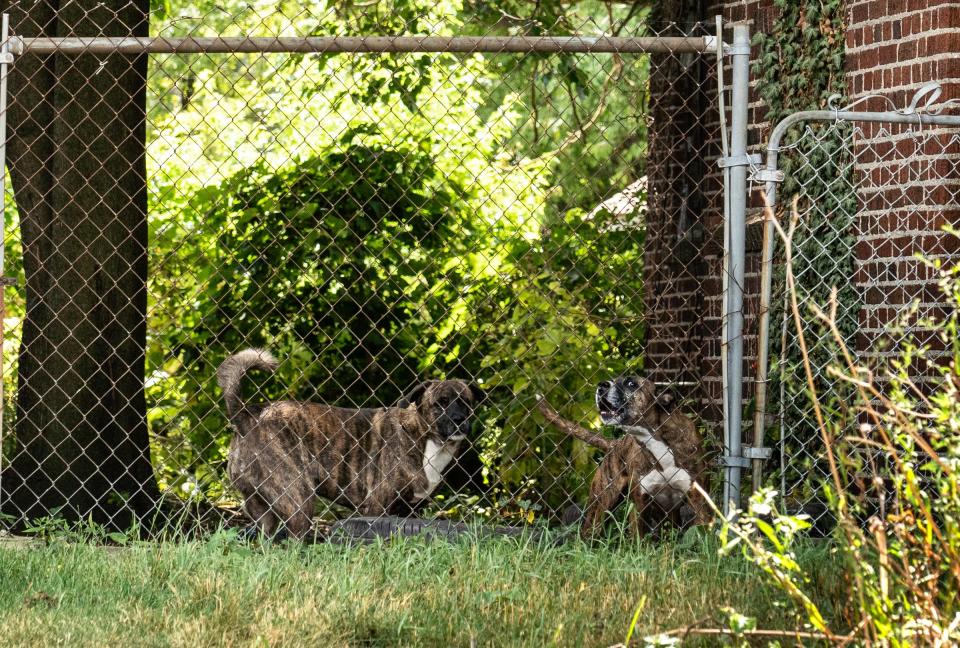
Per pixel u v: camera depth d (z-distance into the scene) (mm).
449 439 9672
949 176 8750
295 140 21703
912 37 9055
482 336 11539
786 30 10438
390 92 13609
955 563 4289
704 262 11867
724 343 7074
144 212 9867
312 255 12648
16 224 13281
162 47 7047
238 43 7008
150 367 13367
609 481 8766
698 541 7258
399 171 12891
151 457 12609
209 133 23484
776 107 10609
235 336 12789
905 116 6938
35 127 9477
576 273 11977
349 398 11961
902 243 9016
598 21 25109
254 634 5562
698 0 12055
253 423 9172
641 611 5895
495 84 21422
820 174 9828
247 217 12523
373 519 8836
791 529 4859
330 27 16078
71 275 9445
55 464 9398
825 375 8875
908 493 4480
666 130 12148
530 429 10430
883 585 4355
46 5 9680
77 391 9445
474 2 17328
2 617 5785
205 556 6930
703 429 9594
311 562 6984
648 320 12109
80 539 7547
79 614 5895
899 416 4547
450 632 5637
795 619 5379
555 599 6172
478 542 7242
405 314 12805
